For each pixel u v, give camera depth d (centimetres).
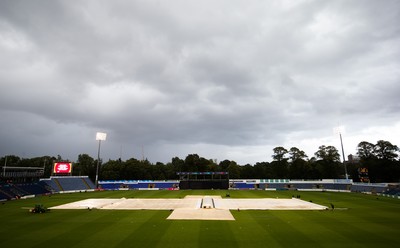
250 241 2634
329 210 4706
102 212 4491
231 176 15838
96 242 2620
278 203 5741
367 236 2836
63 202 6038
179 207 5122
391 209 4856
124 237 2800
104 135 10719
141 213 4356
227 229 3147
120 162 14950
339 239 2712
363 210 4716
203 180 10681
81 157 15400
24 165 14750
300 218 3891
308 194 8138
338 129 10300
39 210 4450
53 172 9969
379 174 11719
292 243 2566
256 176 15875
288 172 14900
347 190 9569
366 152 12669
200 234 2906
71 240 2702
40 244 2566
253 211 4547
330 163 13362
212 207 5022
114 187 10956
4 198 6562
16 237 2833
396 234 2928
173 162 19600
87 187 10256
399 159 11788
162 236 2830
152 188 10956
